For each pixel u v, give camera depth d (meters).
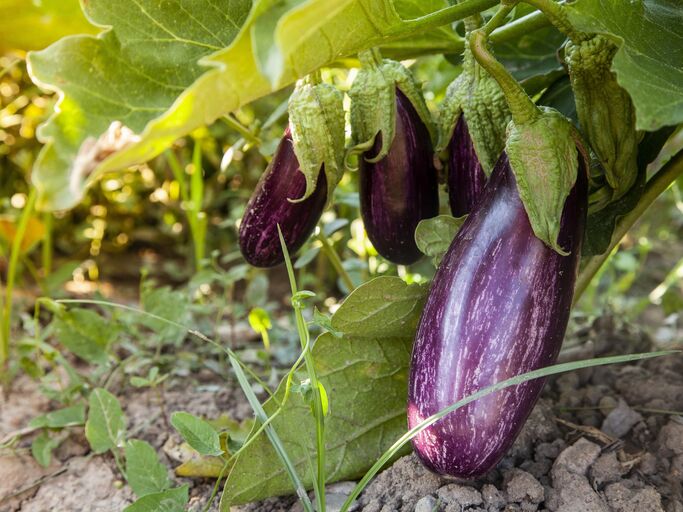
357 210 0.65
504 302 0.27
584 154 0.29
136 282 0.85
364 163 0.34
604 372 0.44
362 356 0.34
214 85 0.24
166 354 0.55
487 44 0.29
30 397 0.51
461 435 0.27
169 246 0.95
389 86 0.33
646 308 0.76
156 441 0.44
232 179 0.92
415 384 0.29
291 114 0.31
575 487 0.33
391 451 0.29
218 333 0.58
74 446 0.44
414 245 0.35
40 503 0.40
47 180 0.24
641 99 0.25
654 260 0.90
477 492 0.32
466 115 0.32
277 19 0.24
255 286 0.58
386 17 0.28
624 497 0.32
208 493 0.38
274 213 0.33
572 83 0.31
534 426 0.36
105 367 0.47
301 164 0.32
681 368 0.44
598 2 0.27
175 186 0.90
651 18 0.29
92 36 0.27
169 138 0.25
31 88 0.86
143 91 0.28
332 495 0.35
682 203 0.71
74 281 0.83
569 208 0.28
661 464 0.35
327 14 0.23
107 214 0.93
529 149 0.28
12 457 0.43
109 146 0.25
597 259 0.38
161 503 0.32
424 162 0.34
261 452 0.33
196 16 0.30
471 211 0.29
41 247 0.89
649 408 0.39
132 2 0.29
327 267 0.76
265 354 0.48
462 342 0.27
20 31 0.30
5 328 0.53
